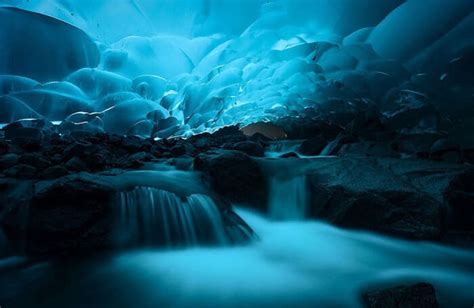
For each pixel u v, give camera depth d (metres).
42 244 4.95
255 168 6.92
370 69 22.97
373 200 5.87
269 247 5.59
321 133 12.19
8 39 23.00
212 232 5.65
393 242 5.61
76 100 21.16
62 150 8.02
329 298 3.94
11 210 5.13
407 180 6.41
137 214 5.44
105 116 19.59
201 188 6.34
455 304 3.79
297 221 6.68
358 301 3.90
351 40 27.52
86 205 5.14
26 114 18.78
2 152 7.45
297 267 4.82
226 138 11.22
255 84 19.66
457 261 5.05
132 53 27.70
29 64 24.03
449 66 21.36
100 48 27.89
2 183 5.54
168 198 5.71
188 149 9.25
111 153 8.50
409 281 4.37
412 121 13.92
